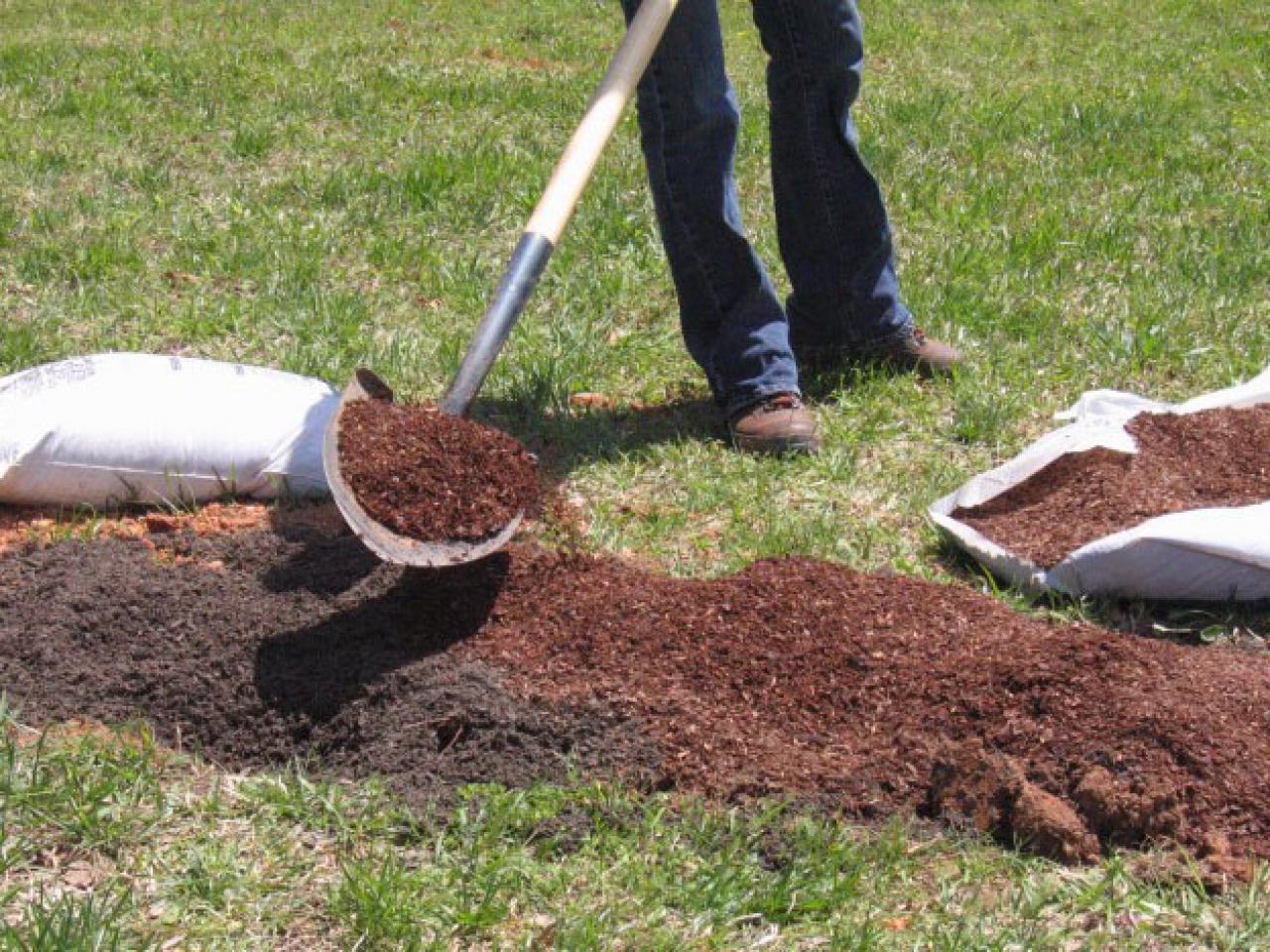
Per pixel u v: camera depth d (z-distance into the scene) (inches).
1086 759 138.9
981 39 422.9
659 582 153.5
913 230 228.2
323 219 224.7
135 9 437.7
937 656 146.6
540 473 173.3
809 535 164.2
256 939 130.2
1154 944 131.0
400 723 142.6
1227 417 172.7
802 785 139.2
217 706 145.5
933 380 188.9
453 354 188.9
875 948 130.0
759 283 177.9
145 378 167.2
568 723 141.9
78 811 135.3
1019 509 165.6
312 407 169.6
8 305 197.9
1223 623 155.7
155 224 220.1
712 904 132.6
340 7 451.2
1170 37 433.1
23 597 152.5
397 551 149.1
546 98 308.3
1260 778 137.9
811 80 180.4
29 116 276.8
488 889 132.0
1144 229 230.5
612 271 210.2
